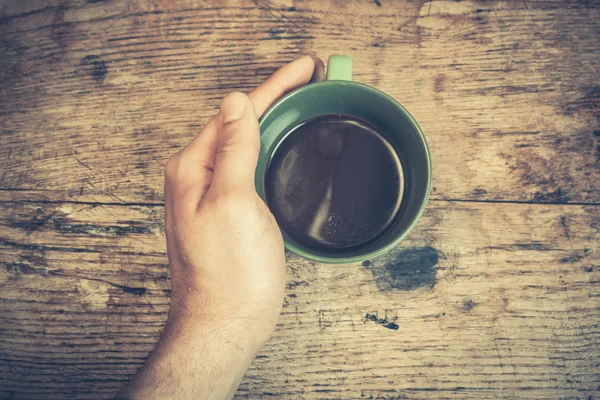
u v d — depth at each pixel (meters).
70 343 0.39
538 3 0.40
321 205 0.38
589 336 0.39
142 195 0.40
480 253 0.39
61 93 0.41
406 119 0.34
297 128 0.38
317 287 0.39
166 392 0.34
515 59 0.40
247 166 0.33
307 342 0.39
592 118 0.39
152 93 0.40
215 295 0.35
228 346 0.35
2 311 0.40
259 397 0.39
